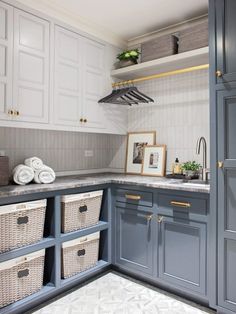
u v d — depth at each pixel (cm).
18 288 194
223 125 188
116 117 312
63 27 248
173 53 260
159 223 227
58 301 214
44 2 228
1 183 213
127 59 295
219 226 190
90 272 245
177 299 217
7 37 207
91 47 276
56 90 243
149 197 234
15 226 192
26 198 198
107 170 351
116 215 261
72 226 233
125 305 208
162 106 298
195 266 206
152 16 258
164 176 285
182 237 213
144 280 246
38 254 205
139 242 242
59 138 294
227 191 187
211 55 193
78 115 264
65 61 250
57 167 293
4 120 207
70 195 227
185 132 280
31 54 223
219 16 189
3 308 184
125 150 333
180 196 213
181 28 276
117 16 257
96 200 253
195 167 252
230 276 186
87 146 325
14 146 254
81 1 230
